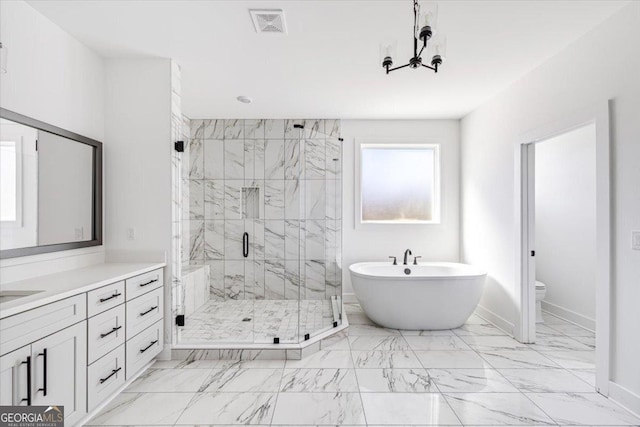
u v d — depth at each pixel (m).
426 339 3.28
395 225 4.65
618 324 2.12
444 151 4.63
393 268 4.27
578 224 3.73
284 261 3.60
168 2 2.05
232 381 2.43
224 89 3.47
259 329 3.18
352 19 2.24
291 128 3.62
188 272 3.68
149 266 2.54
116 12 2.15
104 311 2.01
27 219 2.02
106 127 2.79
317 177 3.61
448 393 2.27
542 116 2.87
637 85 2.00
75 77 2.46
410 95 3.67
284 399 2.19
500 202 3.56
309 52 2.70
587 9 2.11
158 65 2.81
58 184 2.27
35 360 1.52
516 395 2.24
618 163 2.12
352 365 2.71
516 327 3.25
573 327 3.64
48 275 2.16
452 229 4.64
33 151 2.07
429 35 1.69
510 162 3.37
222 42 2.54
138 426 1.90
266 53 2.72
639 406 1.96
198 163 3.95
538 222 4.35
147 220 2.79
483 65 2.93
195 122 4.39
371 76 3.16
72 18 2.21
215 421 1.95
